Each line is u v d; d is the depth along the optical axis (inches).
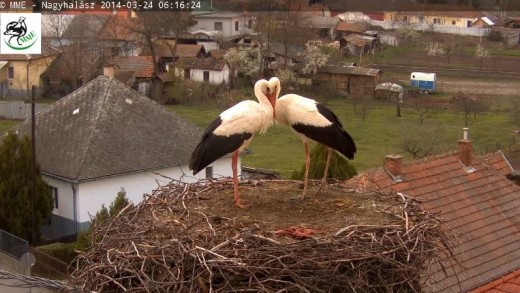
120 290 243.9
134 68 1980.8
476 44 2726.4
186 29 2383.1
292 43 2215.8
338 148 299.6
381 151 1390.3
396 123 1657.2
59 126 921.5
